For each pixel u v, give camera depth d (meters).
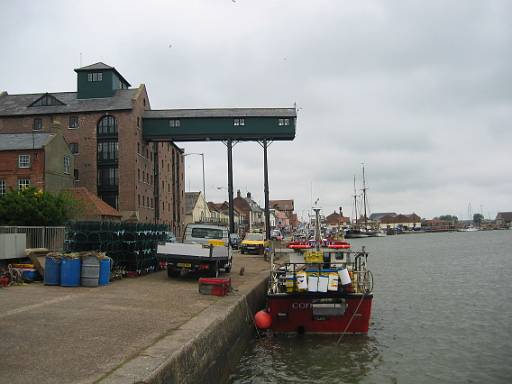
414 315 19.84
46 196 32.66
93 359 7.14
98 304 12.44
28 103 57.84
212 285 14.70
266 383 11.13
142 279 19.41
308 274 14.81
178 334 8.84
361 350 13.86
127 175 54.22
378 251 76.75
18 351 7.62
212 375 9.38
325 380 11.41
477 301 23.64
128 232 20.42
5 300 12.95
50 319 10.27
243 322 13.75
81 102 56.91
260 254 42.97
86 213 43.50
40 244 22.98
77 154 55.16
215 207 111.88
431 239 136.25
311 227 38.19
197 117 56.31
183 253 19.50
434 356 13.57
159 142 62.16
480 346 14.72
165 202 67.25
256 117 55.81
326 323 15.00
